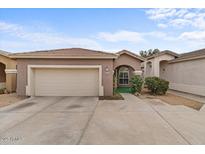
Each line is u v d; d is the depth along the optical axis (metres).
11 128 7.00
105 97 14.57
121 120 8.15
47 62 15.12
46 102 12.56
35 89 15.42
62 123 7.67
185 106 11.52
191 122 7.90
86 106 11.25
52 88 15.40
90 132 6.54
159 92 17.50
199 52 18.12
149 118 8.52
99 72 15.14
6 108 10.70
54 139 5.88
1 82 20.11
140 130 6.79
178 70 21.03
